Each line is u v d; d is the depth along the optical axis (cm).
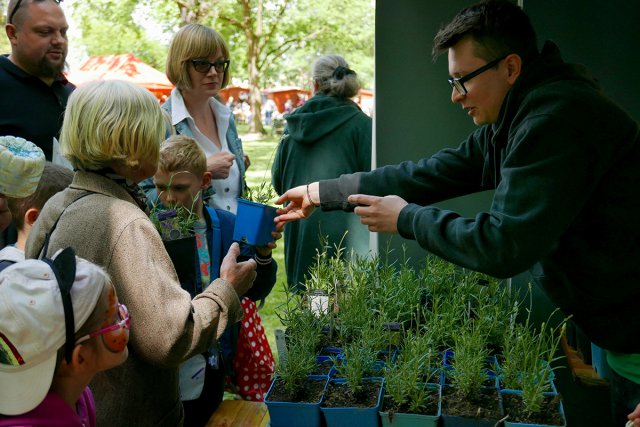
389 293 259
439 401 201
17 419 123
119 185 176
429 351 212
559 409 195
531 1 291
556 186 168
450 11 320
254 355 267
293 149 445
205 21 2527
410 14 323
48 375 123
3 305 118
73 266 124
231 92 4381
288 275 456
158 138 175
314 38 3131
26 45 311
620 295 188
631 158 180
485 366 230
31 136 318
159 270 165
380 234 339
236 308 180
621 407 204
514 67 188
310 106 444
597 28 289
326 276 272
